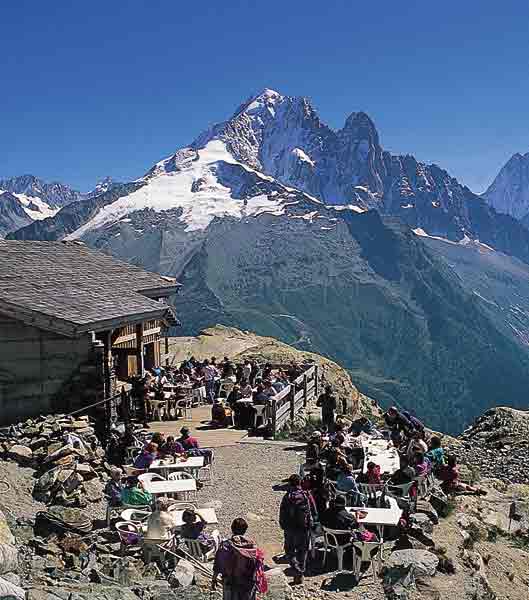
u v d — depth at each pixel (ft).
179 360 150.00
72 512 50.11
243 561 36.06
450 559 49.26
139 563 43.47
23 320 69.87
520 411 121.29
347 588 44.55
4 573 34.65
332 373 136.26
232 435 83.76
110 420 71.67
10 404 71.15
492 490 77.41
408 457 62.85
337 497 48.26
